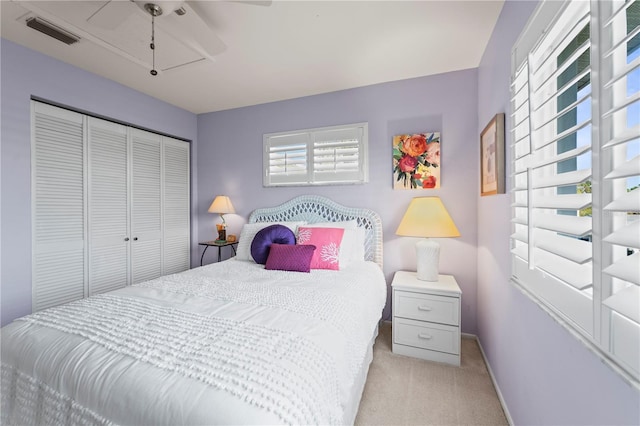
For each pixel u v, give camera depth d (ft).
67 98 7.86
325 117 9.84
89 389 2.81
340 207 9.47
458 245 8.22
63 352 3.26
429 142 8.45
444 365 6.64
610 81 2.12
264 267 7.59
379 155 9.13
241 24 6.09
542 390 3.66
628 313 1.90
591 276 2.58
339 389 3.20
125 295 5.02
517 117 4.67
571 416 2.95
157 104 10.44
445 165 8.36
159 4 4.24
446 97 8.36
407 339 7.04
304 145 10.08
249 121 11.13
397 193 8.93
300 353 3.08
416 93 8.67
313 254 7.45
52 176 7.77
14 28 6.34
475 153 8.04
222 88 9.50
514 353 4.75
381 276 7.91
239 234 11.39
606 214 2.32
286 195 10.55
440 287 6.88
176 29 5.02
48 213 7.71
